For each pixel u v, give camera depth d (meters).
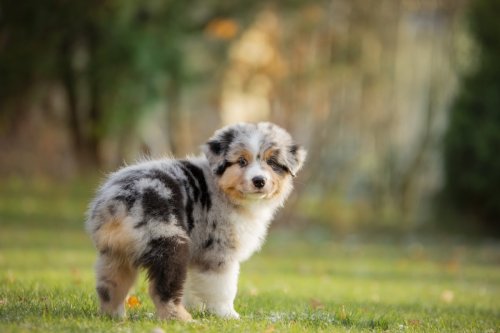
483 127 20.20
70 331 4.95
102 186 6.01
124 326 5.24
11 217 17.67
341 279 11.50
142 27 19.81
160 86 20.59
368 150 23.31
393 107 22.97
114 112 20.69
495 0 20.59
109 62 19.67
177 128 25.62
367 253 16.31
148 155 7.83
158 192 5.82
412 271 13.28
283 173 6.82
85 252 13.02
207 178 6.39
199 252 6.29
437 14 22.62
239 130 6.72
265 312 6.86
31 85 20.64
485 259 15.84
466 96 20.55
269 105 22.16
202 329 5.30
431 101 22.53
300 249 16.53
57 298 6.77
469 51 20.97
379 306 8.12
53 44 19.41
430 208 22.06
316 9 21.09
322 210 22.30
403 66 23.50
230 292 6.36
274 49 21.94
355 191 25.00
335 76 21.88
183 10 20.25
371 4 21.67
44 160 22.58
